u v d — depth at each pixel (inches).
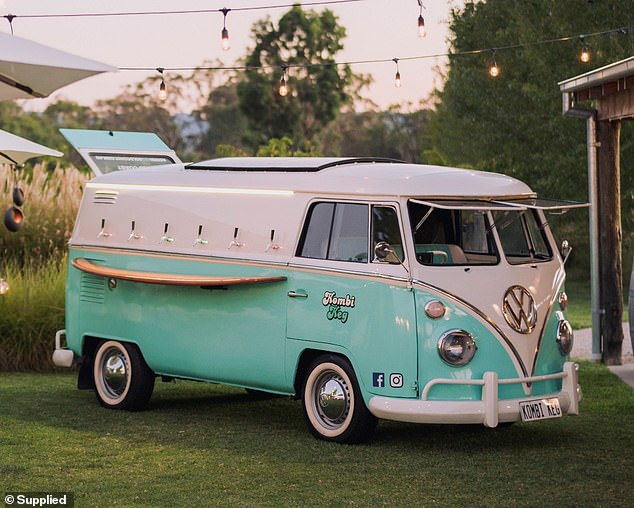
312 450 367.2
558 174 1098.7
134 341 442.9
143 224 445.7
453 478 327.9
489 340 359.3
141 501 302.0
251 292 398.3
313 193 386.0
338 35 2556.6
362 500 302.4
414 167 386.0
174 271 427.2
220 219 414.9
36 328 586.9
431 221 373.1
